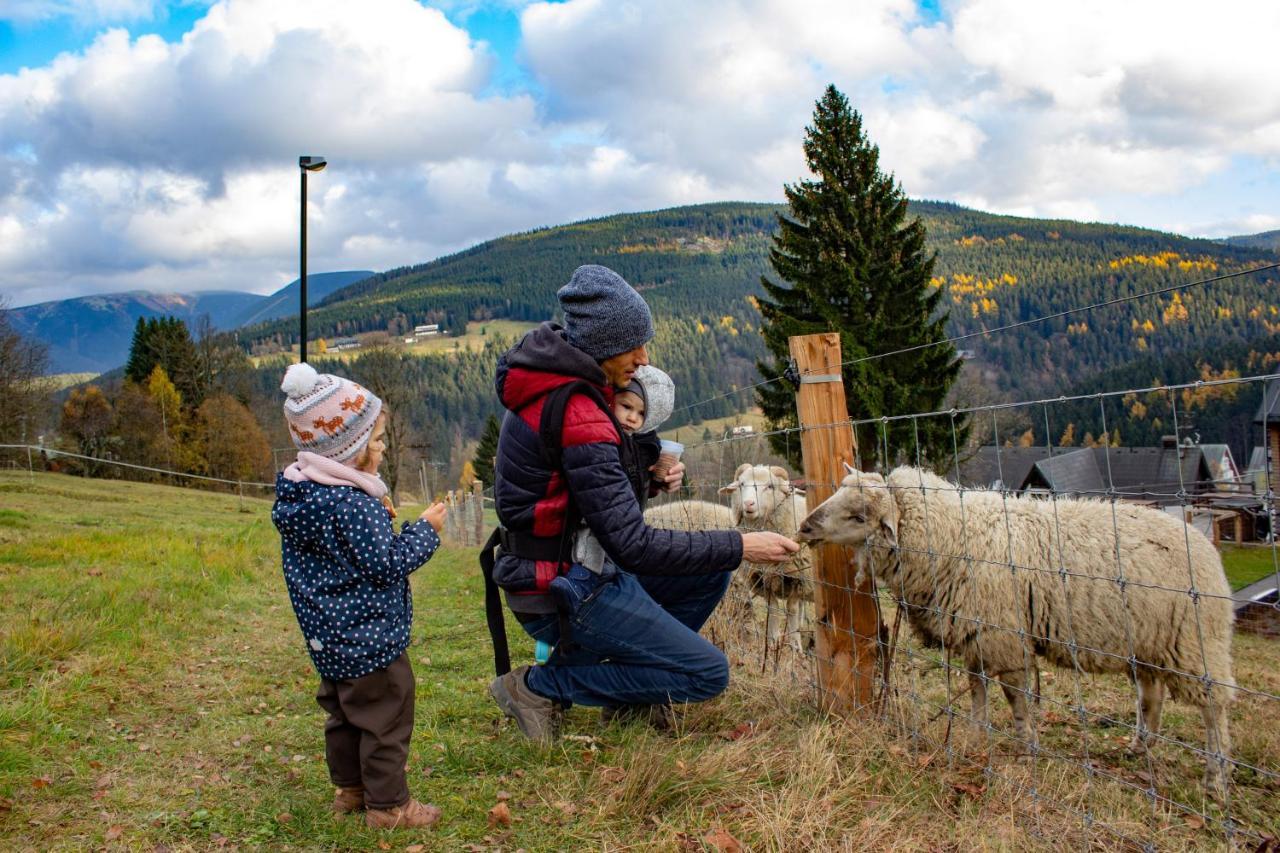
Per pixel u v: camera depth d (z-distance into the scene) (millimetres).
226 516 26344
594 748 3670
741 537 3365
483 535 21266
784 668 4578
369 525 2855
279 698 4965
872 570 4156
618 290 3344
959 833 2859
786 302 29797
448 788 3365
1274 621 7168
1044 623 4199
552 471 3271
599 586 3402
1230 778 3736
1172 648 3959
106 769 3557
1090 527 4168
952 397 32406
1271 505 2926
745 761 3426
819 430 4395
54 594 7516
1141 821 3094
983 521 4285
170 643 6195
